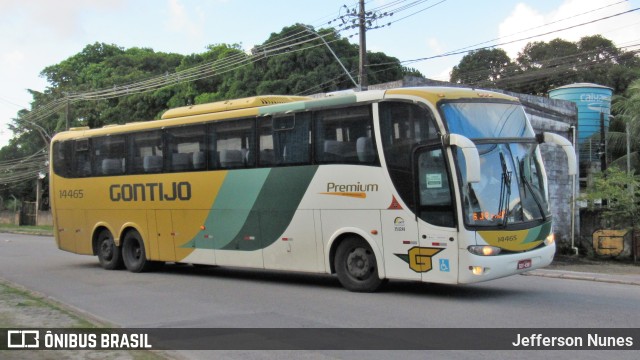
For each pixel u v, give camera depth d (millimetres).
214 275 14289
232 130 12703
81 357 6406
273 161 11914
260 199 12109
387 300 10055
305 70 34750
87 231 16125
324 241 11102
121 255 15422
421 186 9844
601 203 22188
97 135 15859
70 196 16594
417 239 9852
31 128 59906
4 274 15031
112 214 15445
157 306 10055
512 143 10133
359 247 10773
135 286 12547
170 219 13953
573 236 20375
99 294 11477
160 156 14195
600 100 30312
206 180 13148
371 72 33500
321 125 11195
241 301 10406
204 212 13188
